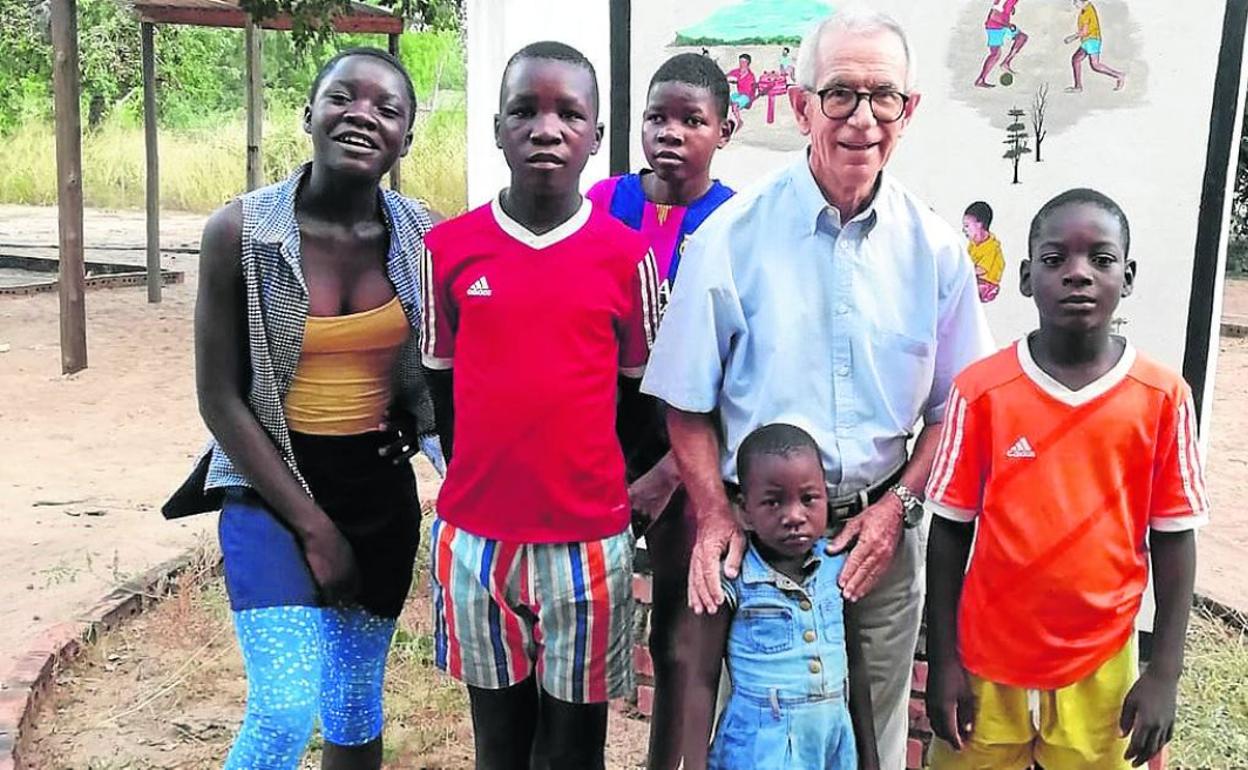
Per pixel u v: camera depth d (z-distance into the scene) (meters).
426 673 4.29
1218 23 3.22
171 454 6.91
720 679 2.63
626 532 2.68
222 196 20.00
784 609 2.43
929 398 2.68
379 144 2.63
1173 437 2.40
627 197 3.09
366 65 2.65
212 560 5.11
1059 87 3.37
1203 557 5.53
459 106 22.06
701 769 2.50
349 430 2.75
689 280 2.56
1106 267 2.33
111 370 8.88
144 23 11.15
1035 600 2.45
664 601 3.05
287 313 2.61
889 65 2.30
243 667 4.35
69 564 5.18
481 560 2.58
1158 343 3.37
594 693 2.64
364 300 2.71
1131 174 3.34
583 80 2.46
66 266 8.64
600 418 2.55
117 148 21.02
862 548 2.47
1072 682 2.49
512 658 2.66
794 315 2.50
